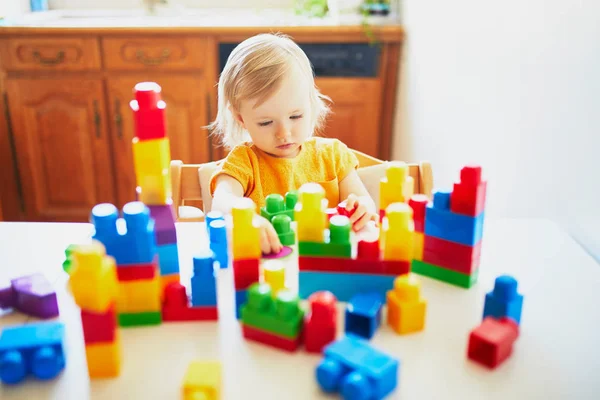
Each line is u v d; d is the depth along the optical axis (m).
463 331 0.62
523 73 1.10
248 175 1.08
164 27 1.96
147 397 0.53
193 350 0.59
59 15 2.36
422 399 0.52
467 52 1.40
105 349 0.54
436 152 1.66
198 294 0.63
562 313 0.66
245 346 0.60
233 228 0.62
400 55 2.07
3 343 0.55
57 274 0.74
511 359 0.58
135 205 0.61
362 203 0.86
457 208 0.68
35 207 2.25
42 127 2.12
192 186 1.13
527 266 0.77
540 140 1.03
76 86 2.05
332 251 0.65
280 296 0.59
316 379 0.53
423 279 0.73
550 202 1.00
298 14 2.29
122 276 0.60
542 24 1.02
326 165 1.17
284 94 0.99
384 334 0.61
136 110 0.59
